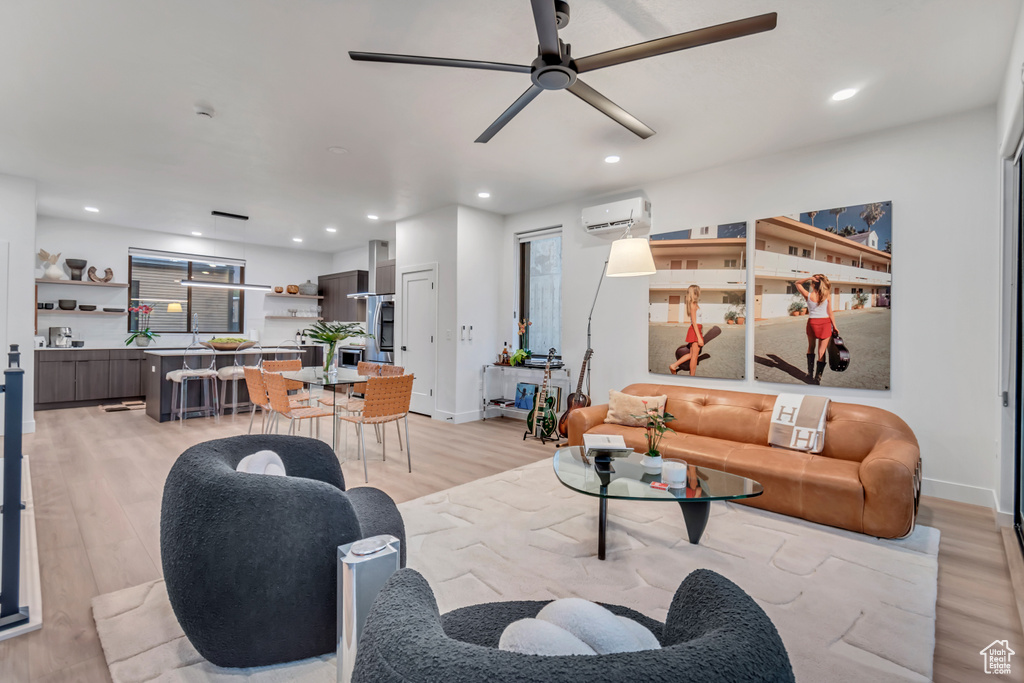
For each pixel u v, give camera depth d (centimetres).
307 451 200
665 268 453
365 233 745
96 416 583
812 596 199
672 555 235
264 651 145
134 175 460
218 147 390
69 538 247
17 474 177
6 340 456
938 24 229
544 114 326
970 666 159
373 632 65
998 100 296
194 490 146
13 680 147
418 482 347
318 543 146
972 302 312
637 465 268
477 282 588
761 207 401
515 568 220
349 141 377
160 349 671
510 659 56
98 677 150
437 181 475
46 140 376
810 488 272
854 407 324
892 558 232
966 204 315
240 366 622
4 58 263
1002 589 207
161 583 204
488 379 600
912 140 334
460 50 257
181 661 155
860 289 352
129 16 228
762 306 397
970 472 313
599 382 509
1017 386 274
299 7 222
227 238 796
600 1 218
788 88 290
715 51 253
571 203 541
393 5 221
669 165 422
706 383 430
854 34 238
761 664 58
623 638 73
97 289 699
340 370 493
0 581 195
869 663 158
